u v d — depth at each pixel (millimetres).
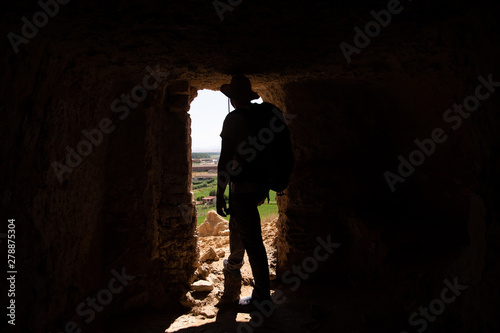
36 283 1665
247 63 2371
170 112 3207
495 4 1261
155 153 3080
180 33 1672
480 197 1600
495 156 1481
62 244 1973
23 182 1549
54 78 1679
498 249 1442
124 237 2846
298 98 3326
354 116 3318
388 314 2189
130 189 2865
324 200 3320
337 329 2232
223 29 1637
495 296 1419
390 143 3307
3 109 1341
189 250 3213
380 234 2785
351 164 3387
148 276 2963
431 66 2166
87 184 2385
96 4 1274
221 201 2355
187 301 2959
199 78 2930
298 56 2201
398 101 3002
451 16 1525
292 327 2346
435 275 2104
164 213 3156
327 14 1485
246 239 2330
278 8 1413
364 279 2918
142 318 2734
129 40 1729
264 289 2389
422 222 2936
